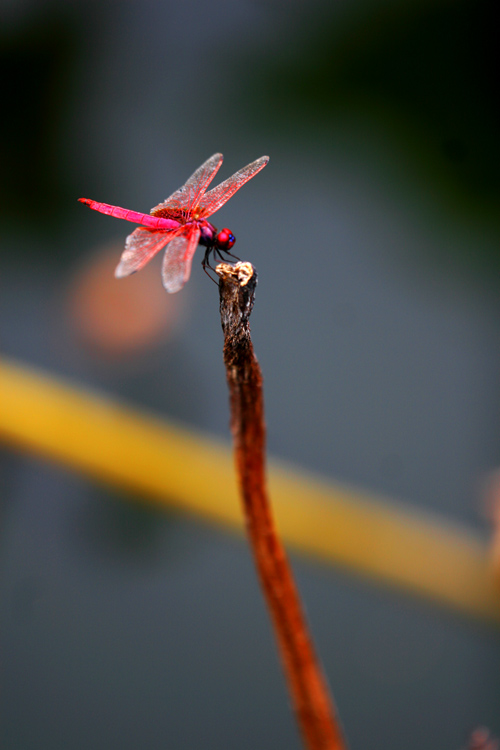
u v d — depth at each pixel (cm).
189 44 151
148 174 142
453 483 126
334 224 141
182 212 112
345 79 138
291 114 141
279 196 143
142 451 119
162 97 149
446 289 134
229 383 106
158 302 133
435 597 119
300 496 119
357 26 138
